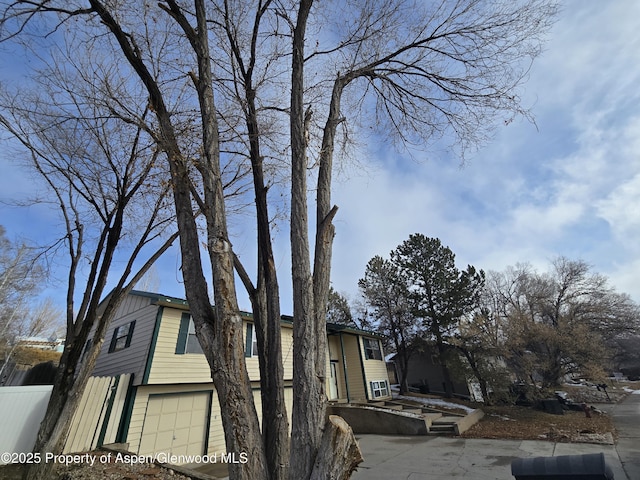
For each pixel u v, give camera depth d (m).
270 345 2.64
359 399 16.61
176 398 9.72
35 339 32.62
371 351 19.05
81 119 5.82
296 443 1.80
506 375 15.82
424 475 6.75
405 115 4.95
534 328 15.95
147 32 4.86
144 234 6.77
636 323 21.80
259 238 3.21
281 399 2.41
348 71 4.38
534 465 3.25
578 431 10.60
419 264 21.19
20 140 5.71
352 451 1.73
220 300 2.09
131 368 9.79
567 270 23.44
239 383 1.91
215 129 2.81
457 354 18.00
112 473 5.97
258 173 3.61
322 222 2.77
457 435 10.81
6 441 6.84
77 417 7.63
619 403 19.34
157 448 8.84
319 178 3.12
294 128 3.00
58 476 5.64
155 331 9.63
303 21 3.57
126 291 6.30
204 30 3.24
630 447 8.24
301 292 2.29
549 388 15.42
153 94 3.40
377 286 22.38
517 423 12.55
